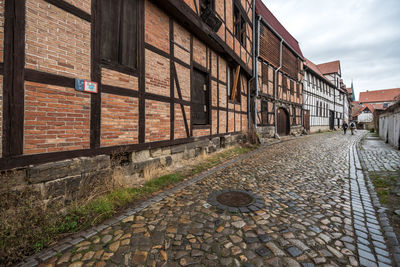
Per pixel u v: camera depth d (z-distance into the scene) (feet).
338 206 9.68
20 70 7.76
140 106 13.28
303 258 6.07
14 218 6.63
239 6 28.60
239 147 27.53
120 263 5.92
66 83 9.20
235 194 11.28
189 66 18.69
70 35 9.35
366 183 13.16
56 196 8.64
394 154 22.26
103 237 7.18
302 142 36.63
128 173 12.62
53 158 8.74
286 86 49.62
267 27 40.24
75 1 9.53
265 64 39.83
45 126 8.49
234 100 29.01
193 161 18.79
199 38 20.36
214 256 6.19
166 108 15.76
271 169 16.88
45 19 8.47
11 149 7.54
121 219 8.46
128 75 12.39
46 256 6.19
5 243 6.08
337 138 44.83
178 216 8.71
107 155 11.12
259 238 7.07
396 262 5.91
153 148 14.73
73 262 5.96
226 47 23.85
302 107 59.36
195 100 20.42
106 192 10.34
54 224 7.34
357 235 7.27
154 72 14.51
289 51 50.96
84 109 9.95
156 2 14.69
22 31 7.79
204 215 8.80
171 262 5.95
